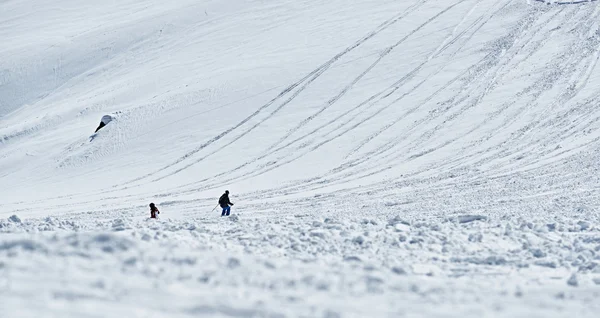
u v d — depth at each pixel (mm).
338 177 55062
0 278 8461
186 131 71250
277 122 70562
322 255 17469
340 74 79625
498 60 77875
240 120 72062
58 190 61000
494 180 48531
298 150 63688
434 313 9219
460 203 39969
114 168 66125
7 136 87250
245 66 87188
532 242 20797
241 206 44719
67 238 11867
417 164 56625
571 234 23031
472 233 21438
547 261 17797
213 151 66188
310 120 70000
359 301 9648
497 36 83812
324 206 42656
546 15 87938
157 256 11344
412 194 45594
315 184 53250
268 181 56094
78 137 76688
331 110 71625
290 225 24500
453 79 74938
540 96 68500
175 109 76125
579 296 12219
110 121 76625
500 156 56156
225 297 8758
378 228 22984
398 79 76688
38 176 68062
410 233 21469
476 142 60500
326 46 88938
